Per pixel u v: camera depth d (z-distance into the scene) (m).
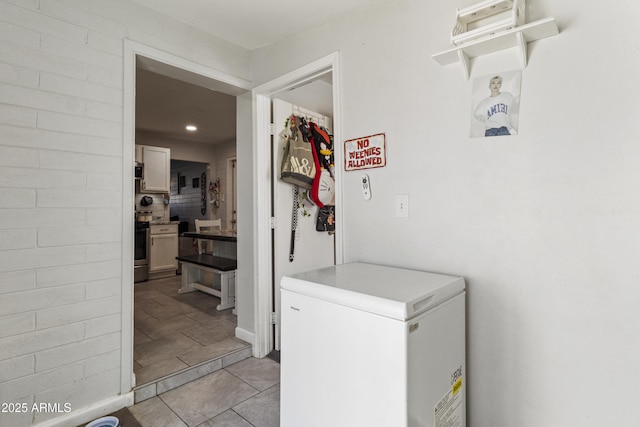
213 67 2.29
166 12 2.00
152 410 1.82
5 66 1.50
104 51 1.79
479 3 1.33
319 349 1.26
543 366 1.26
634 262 1.08
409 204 1.64
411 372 1.05
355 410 1.15
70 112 1.67
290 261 2.63
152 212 5.62
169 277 5.19
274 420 1.74
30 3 1.56
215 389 2.04
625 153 1.10
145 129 5.51
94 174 1.74
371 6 1.80
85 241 1.71
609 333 1.13
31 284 1.56
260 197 2.49
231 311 3.45
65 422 1.63
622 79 1.10
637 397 1.09
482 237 1.41
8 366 1.49
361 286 1.26
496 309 1.37
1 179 1.49
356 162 1.86
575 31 1.18
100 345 1.75
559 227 1.22
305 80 2.24
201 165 7.20
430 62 1.56
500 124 1.35
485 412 1.40
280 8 1.93
